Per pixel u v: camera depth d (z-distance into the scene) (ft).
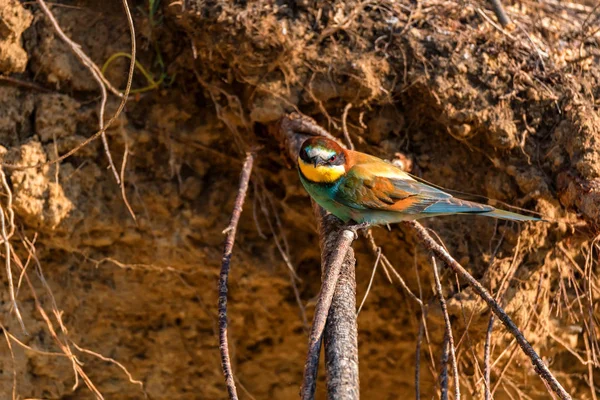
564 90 32.22
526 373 33.88
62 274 34.50
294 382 37.76
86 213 33.22
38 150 32.37
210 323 36.32
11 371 34.81
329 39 32.30
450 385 33.04
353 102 32.14
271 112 32.22
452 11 33.32
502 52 32.60
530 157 31.78
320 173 28.86
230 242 27.81
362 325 36.17
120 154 33.58
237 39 31.86
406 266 34.09
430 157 32.76
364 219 29.45
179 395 37.09
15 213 32.27
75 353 35.42
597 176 30.22
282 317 36.27
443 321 32.19
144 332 36.17
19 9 32.30
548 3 36.70
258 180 34.22
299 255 35.35
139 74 33.55
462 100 31.78
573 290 33.45
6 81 32.58
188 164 34.24
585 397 35.55
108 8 33.60
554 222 31.99
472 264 32.14
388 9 32.89
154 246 34.19
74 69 32.94
